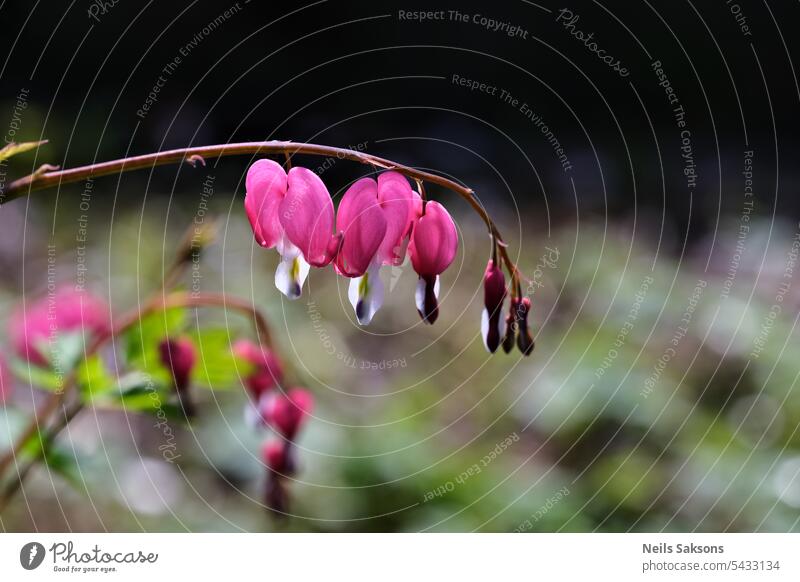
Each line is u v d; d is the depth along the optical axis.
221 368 0.37
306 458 0.55
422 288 0.31
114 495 0.52
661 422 0.63
